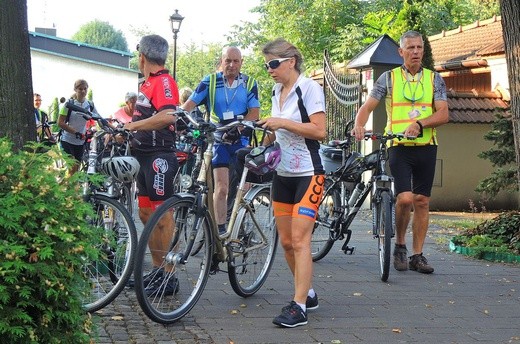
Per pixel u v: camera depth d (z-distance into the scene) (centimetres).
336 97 1527
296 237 580
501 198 1546
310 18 3428
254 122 571
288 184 593
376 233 764
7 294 365
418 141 789
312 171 579
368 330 568
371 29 2673
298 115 577
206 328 562
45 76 4422
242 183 631
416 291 709
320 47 3412
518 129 916
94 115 615
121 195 657
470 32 2189
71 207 396
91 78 4491
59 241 389
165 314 563
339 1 3412
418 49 793
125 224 586
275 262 835
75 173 415
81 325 406
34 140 614
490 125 1528
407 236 1069
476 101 1545
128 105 1038
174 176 659
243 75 816
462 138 1526
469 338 553
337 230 840
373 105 803
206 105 832
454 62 1777
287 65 577
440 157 1516
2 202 375
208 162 597
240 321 584
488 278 778
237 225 628
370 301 664
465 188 1528
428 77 799
